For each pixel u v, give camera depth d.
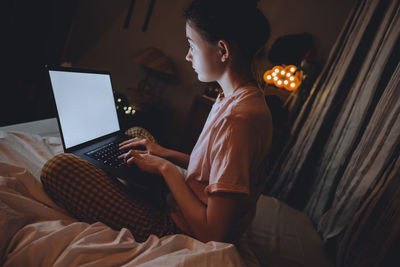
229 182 0.60
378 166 1.02
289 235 1.09
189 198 0.70
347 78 1.76
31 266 0.50
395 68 1.26
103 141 1.14
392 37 1.30
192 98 3.18
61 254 0.52
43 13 2.75
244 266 0.57
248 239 0.96
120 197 0.68
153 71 3.19
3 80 2.51
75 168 0.65
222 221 0.62
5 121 2.29
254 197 0.79
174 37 3.10
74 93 1.02
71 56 3.30
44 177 0.65
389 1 1.58
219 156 0.63
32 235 0.54
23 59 2.69
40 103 2.88
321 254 1.04
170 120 3.24
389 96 1.13
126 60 3.25
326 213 1.27
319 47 2.68
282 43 2.66
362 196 1.05
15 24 2.49
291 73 2.41
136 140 1.15
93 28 3.24
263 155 0.72
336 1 2.60
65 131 0.93
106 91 1.29
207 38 0.69
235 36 0.68
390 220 0.85
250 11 0.69
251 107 0.66
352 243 0.92
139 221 0.67
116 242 0.57
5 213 0.54
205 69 0.77
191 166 0.78
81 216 0.66
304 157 1.89
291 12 2.71
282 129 2.36
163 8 3.07
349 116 1.56
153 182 0.88
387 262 0.82
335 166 1.46
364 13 1.82
